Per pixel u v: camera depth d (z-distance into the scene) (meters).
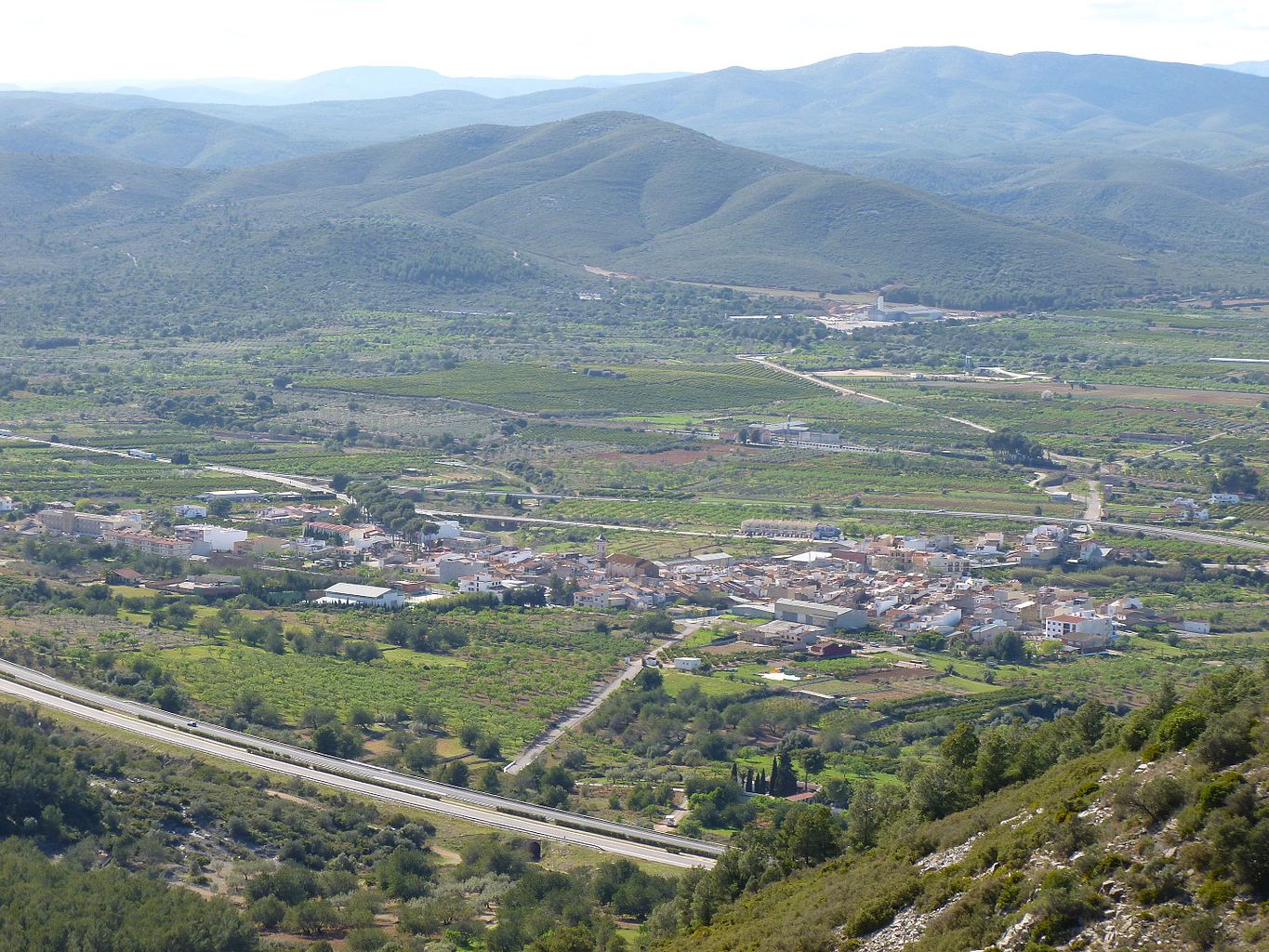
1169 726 150.88
